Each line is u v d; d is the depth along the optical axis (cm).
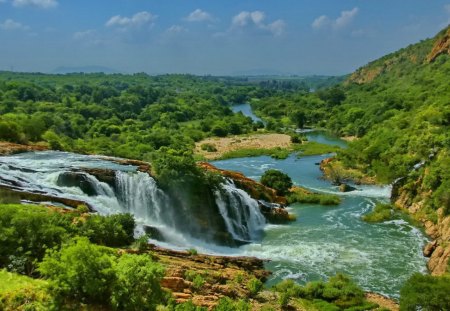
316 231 5606
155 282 2484
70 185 5088
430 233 5438
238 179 6662
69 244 2683
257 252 4872
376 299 3791
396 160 7588
